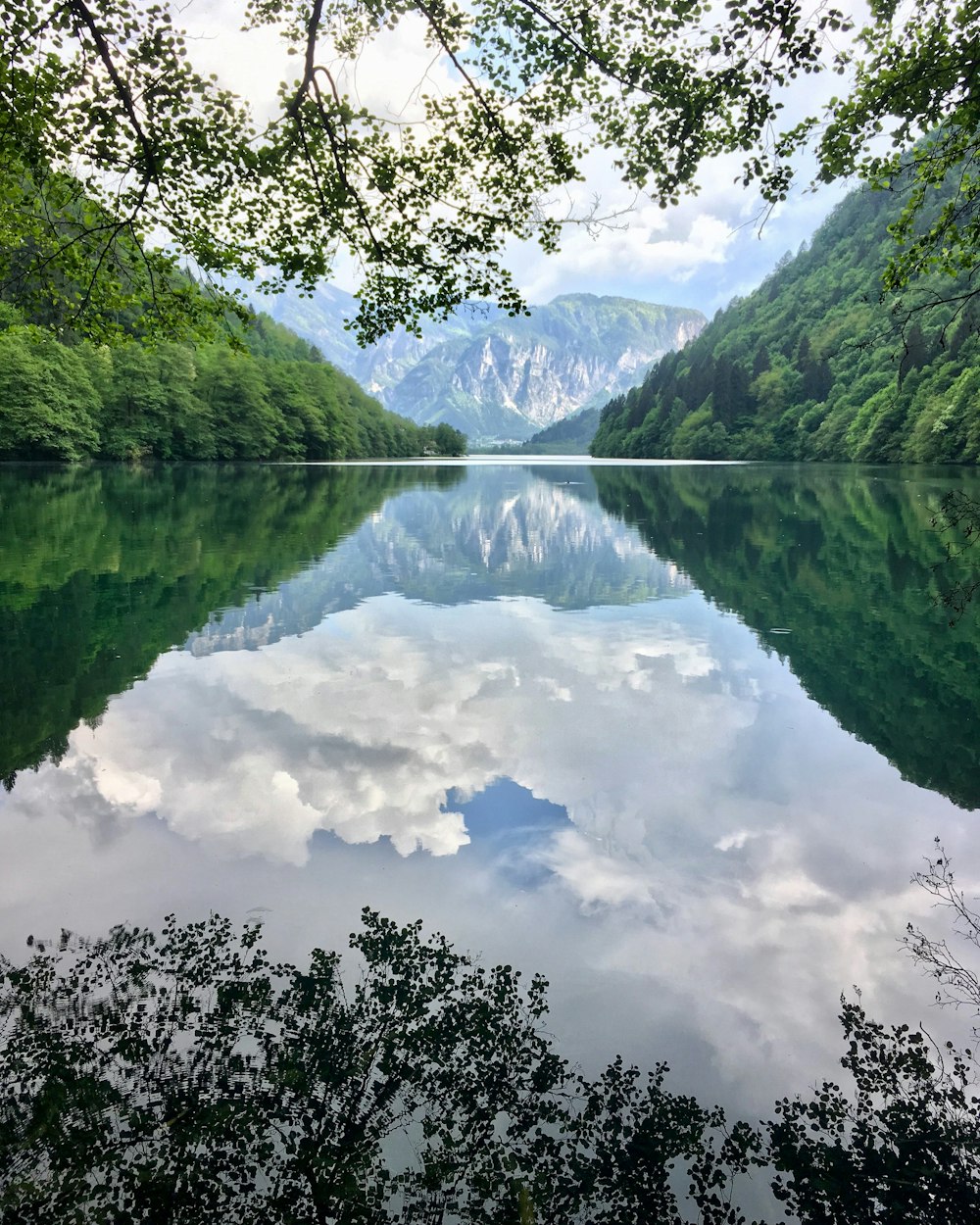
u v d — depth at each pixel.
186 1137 2.70
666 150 6.14
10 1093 2.87
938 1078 3.04
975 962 3.75
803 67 5.29
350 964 3.68
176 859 4.65
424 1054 3.12
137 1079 2.94
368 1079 2.99
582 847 4.88
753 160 5.96
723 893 4.37
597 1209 2.48
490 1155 2.67
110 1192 2.49
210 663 8.81
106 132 5.75
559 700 7.72
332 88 5.35
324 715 7.18
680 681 8.35
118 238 6.78
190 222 6.47
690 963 3.75
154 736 6.65
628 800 5.54
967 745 6.57
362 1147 2.69
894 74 5.62
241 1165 2.60
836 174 6.07
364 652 9.39
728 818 5.27
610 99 6.07
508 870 4.57
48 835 4.94
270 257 6.70
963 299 6.10
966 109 5.55
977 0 5.26
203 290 7.33
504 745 6.53
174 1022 3.25
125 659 8.91
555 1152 2.70
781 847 4.90
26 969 3.58
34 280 7.18
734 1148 2.73
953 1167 2.66
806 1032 3.29
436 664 8.90
